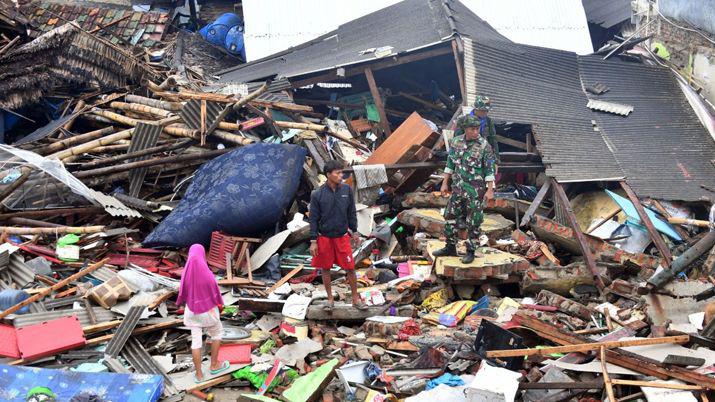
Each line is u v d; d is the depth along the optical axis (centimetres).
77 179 1116
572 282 973
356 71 1459
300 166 1127
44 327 763
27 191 1098
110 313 833
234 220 1049
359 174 1153
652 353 714
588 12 2234
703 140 1384
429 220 1091
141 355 763
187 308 711
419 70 1720
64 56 1409
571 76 1441
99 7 2202
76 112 1386
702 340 725
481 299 926
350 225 848
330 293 871
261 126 1315
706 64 1900
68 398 657
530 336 809
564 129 1294
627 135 1347
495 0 1977
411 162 1208
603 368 684
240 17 2291
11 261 907
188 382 723
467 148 903
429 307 927
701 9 1933
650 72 1518
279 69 1688
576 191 1289
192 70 1770
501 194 1257
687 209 1230
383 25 1648
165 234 1029
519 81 1346
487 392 638
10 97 1296
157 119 1345
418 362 752
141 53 1827
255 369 743
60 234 1013
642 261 1007
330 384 727
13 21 1581
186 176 1225
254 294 934
